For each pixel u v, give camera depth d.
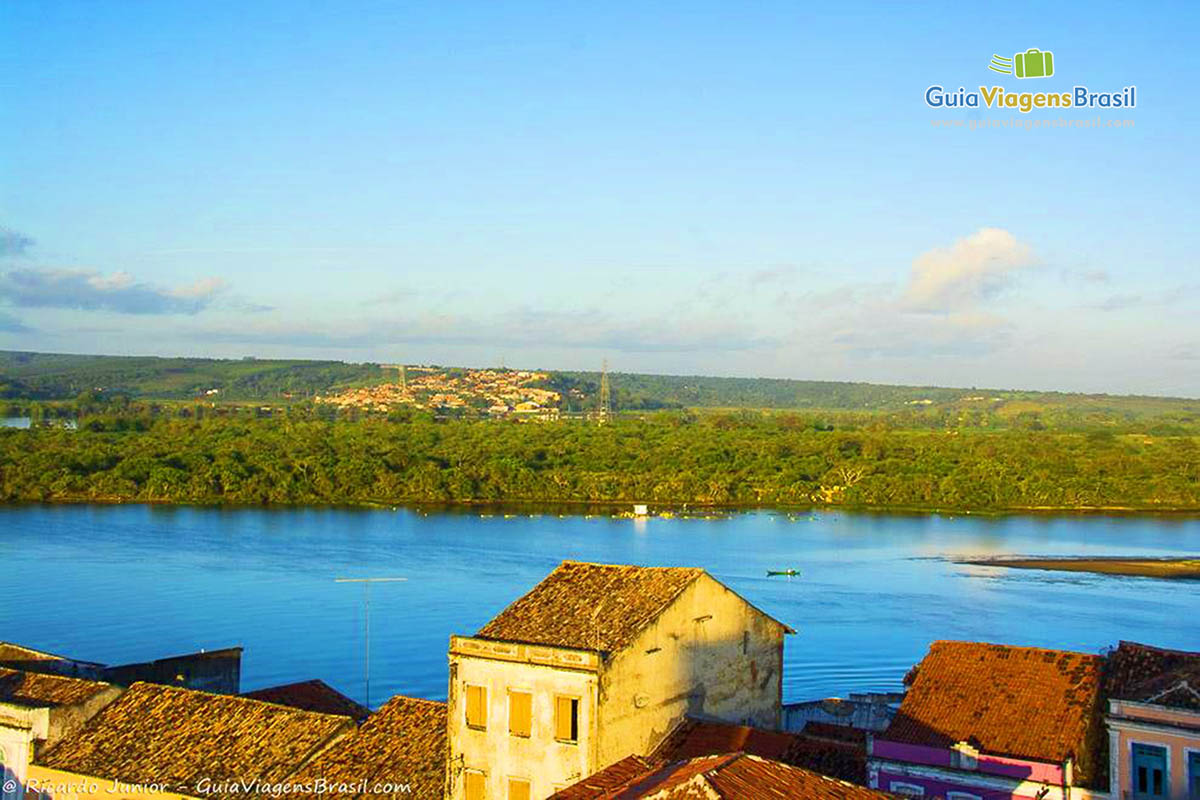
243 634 118.75
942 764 50.47
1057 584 159.12
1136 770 47.34
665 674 52.56
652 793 33.38
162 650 111.12
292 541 187.50
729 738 52.94
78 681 62.12
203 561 164.38
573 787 42.53
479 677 51.25
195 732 58.00
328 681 101.06
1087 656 55.06
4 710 59.00
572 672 48.66
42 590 141.00
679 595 53.72
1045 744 50.06
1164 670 52.06
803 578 162.12
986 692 53.81
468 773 51.31
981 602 143.75
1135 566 177.00
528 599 56.03
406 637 117.88
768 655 61.00
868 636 121.88
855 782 51.88
